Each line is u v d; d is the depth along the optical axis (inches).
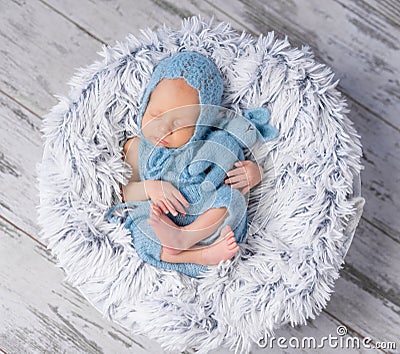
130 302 47.6
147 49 48.3
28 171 55.1
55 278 55.1
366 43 55.6
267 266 47.8
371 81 55.6
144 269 47.5
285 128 48.1
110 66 47.6
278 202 48.9
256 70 47.9
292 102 47.4
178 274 48.2
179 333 46.6
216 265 48.4
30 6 55.2
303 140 47.8
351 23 55.6
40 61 55.3
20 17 55.3
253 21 55.6
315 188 47.4
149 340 55.2
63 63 55.4
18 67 55.2
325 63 55.7
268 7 55.6
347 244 47.8
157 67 47.4
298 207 47.8
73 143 46.6
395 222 55.6
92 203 47.3
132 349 55.2
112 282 47.1
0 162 55.0
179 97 46.1
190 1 55.5
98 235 46.8
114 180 47.8
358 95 55.6
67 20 55.3
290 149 48.4
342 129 47.1
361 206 47.3
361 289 55.7
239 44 48.9
